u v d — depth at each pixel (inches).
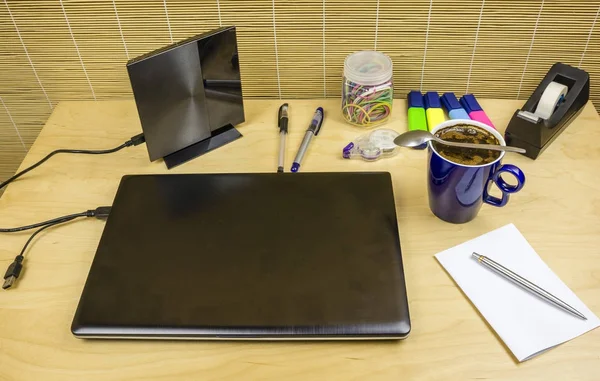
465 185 30.5
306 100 43.1
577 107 38.1
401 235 32.7
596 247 31.5
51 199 35.9
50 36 41.1
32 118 47.2
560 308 28.4
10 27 40.6
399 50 41.1
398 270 29.5
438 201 32.5
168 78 34.1
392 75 40.5
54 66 43.1
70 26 40.5
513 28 39.2
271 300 28.3
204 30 40.5
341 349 27.5
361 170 36.7
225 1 38.7
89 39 41.3
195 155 38.0
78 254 32.5
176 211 32.9
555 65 38.5
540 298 29.0
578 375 26.0
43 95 45.2
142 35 40.9
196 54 34.3
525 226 32.8
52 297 30.3
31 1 39.1
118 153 38.9
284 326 27.3
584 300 28.9
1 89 44.8
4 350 28.0
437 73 42.3
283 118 40.0
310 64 42.3
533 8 38.1
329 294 28.5
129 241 31.4
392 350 27.4
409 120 39.7
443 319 28.6
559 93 35.8
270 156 37.9
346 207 32.8
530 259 30.9
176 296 28.7
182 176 35.2
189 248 30.8
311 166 37.0
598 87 42.6
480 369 26.5
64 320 29.3
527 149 36.5
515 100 42.1
